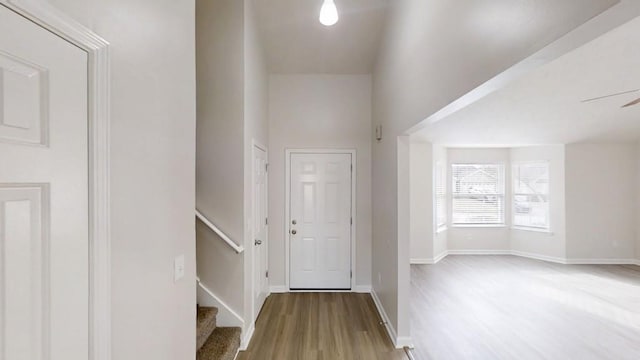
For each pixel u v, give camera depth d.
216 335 2.74
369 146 4.55
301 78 4.55
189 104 1.65
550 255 6.32
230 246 2.94
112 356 0.99
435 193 6.38
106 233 0.95
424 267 5.92
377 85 4.11
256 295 3.62
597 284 4.95
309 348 2.96
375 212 4.21
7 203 0.67
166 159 1.39
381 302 3.75
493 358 2.85
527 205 6.66
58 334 0.78
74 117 0.84
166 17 1.41
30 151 0.72
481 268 5.85
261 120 3.96
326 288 4.55
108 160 0.97
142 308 1.17
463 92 1.66
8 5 0.67
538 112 4.27
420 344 3.10
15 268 0.68
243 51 3.01
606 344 3.12
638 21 2.21
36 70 0.74
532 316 3.79
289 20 3.71
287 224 4.52
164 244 1.36
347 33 3.91
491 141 6.05
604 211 6.11
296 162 4.55
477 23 1.51
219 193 3.00
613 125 4.95
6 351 0.67
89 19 0.90
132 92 1.12
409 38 2.69
